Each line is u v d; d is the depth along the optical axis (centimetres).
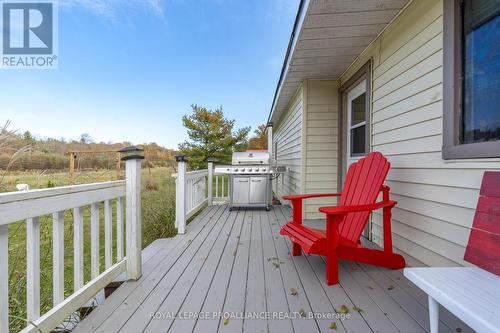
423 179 219
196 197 489
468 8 175
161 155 1250
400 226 253
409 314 161
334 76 421
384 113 280
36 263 133
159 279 212
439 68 199
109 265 196
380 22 264
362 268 231
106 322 155
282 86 481
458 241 182
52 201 140
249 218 445
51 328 136
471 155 168
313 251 199
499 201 135
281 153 836
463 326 146
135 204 211
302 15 263
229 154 1327
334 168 434
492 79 159
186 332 146
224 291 192
